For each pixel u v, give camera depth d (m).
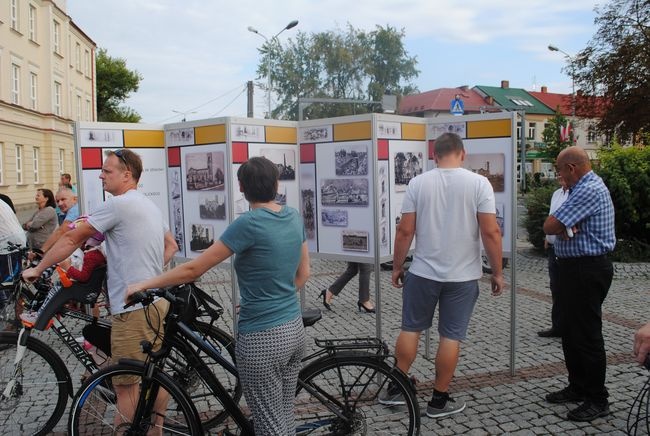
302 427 3.13
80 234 3.24
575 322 3.92
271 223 2.72
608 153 10.66
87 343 3.97
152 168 5.50
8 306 4.05
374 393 3.21
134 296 2.80
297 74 49.84
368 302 7.12
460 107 13.44
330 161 4.97
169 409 3.13
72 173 39.53
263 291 2.73
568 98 28.72
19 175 31.12
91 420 3.21
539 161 51.94
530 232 11.25
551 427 3.79
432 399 3.96
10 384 3.54
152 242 3.36
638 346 2.52
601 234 3.85
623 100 25.19
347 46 50.22
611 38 25.47
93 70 46.66
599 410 3.88
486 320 6.58
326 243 5.06
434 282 3.86
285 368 2.86
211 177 5.11
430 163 5.24
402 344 3.98
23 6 31.23
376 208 4.64
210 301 3.72
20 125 30.62
